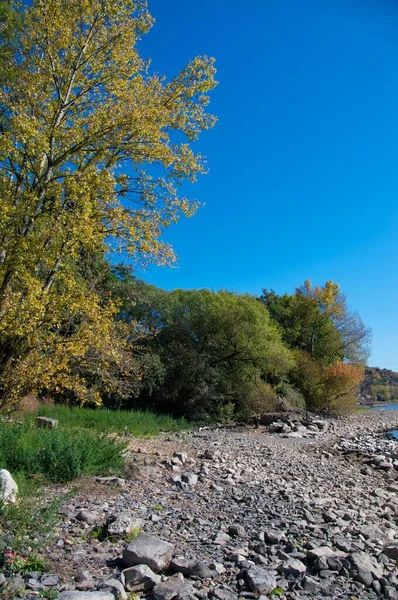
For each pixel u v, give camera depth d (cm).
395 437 2503
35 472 800
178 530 616
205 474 1062
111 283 2861
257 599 412
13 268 1070
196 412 2764
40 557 465
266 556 534
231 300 3238
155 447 1445
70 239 1112
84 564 467
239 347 3116
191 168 1388
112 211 1222
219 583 448
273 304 5269
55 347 1119
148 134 1220
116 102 1299
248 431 2330
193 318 3130
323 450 1736
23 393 1172
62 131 1180
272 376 3438
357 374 3712
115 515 625
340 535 633
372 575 484
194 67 1379
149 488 855
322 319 4747
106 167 1303
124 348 1352
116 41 1304
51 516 546
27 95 1245
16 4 1320
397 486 1159
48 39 1227
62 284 1219
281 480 1088
